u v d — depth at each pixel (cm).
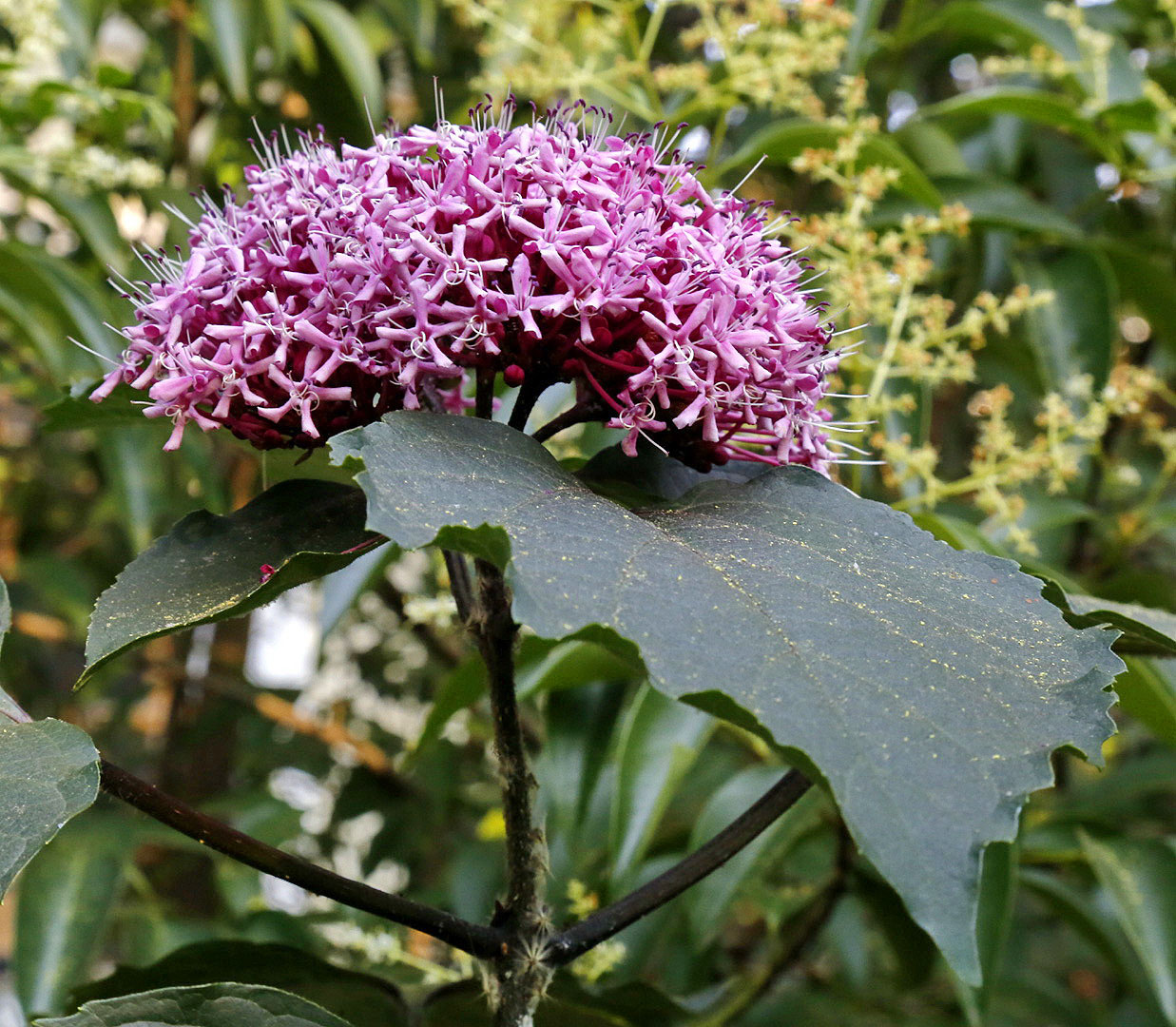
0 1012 93
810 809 67
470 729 107
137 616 46
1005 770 39
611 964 59
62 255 122
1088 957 115
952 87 125
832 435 66
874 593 42
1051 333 83
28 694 125
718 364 46
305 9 98
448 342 46
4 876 41
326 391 45
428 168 46
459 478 42
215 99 120
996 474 67
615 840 60
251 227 47
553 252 45
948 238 87
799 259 63
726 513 45
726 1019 73
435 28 118
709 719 62
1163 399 115
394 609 112
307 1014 46
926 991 92
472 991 53
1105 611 48
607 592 41
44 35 83
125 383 50
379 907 46
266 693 118
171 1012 45
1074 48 86
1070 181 100
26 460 132
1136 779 89
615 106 90
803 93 74
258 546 48
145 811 45
